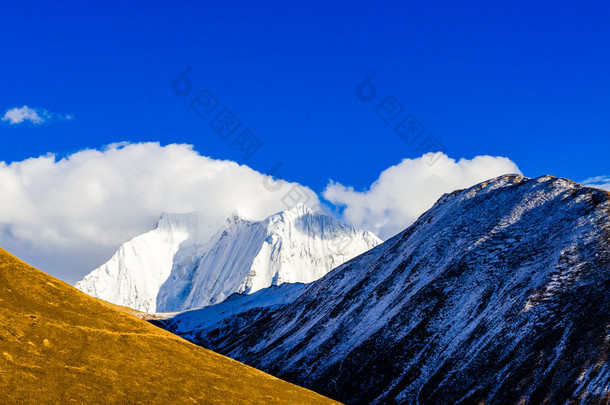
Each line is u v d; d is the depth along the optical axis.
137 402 58.16
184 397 62.66
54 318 67.19
